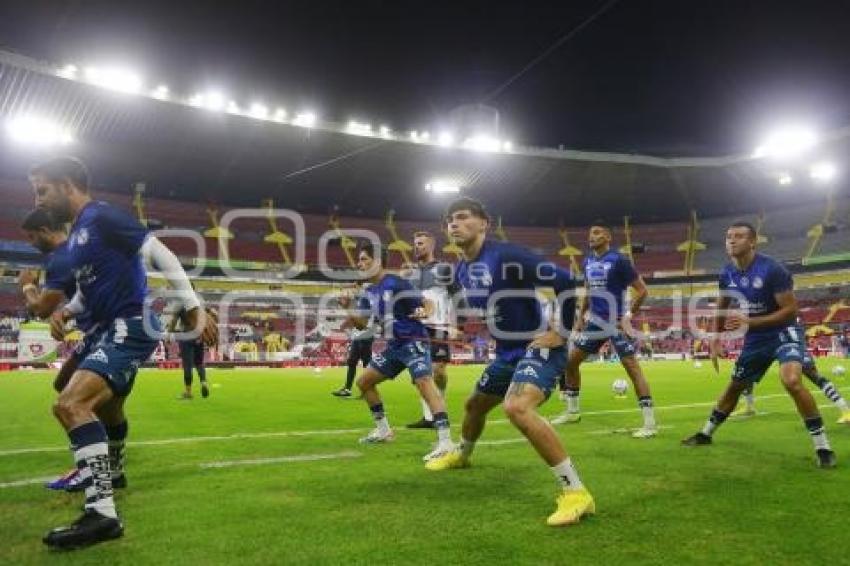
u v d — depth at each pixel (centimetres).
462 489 445
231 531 348
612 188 4700
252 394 1253
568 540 333
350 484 462
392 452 603
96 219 369
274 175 4225
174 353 2653
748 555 310
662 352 3953
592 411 951
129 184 4197
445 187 4434
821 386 809
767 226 4922
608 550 317
